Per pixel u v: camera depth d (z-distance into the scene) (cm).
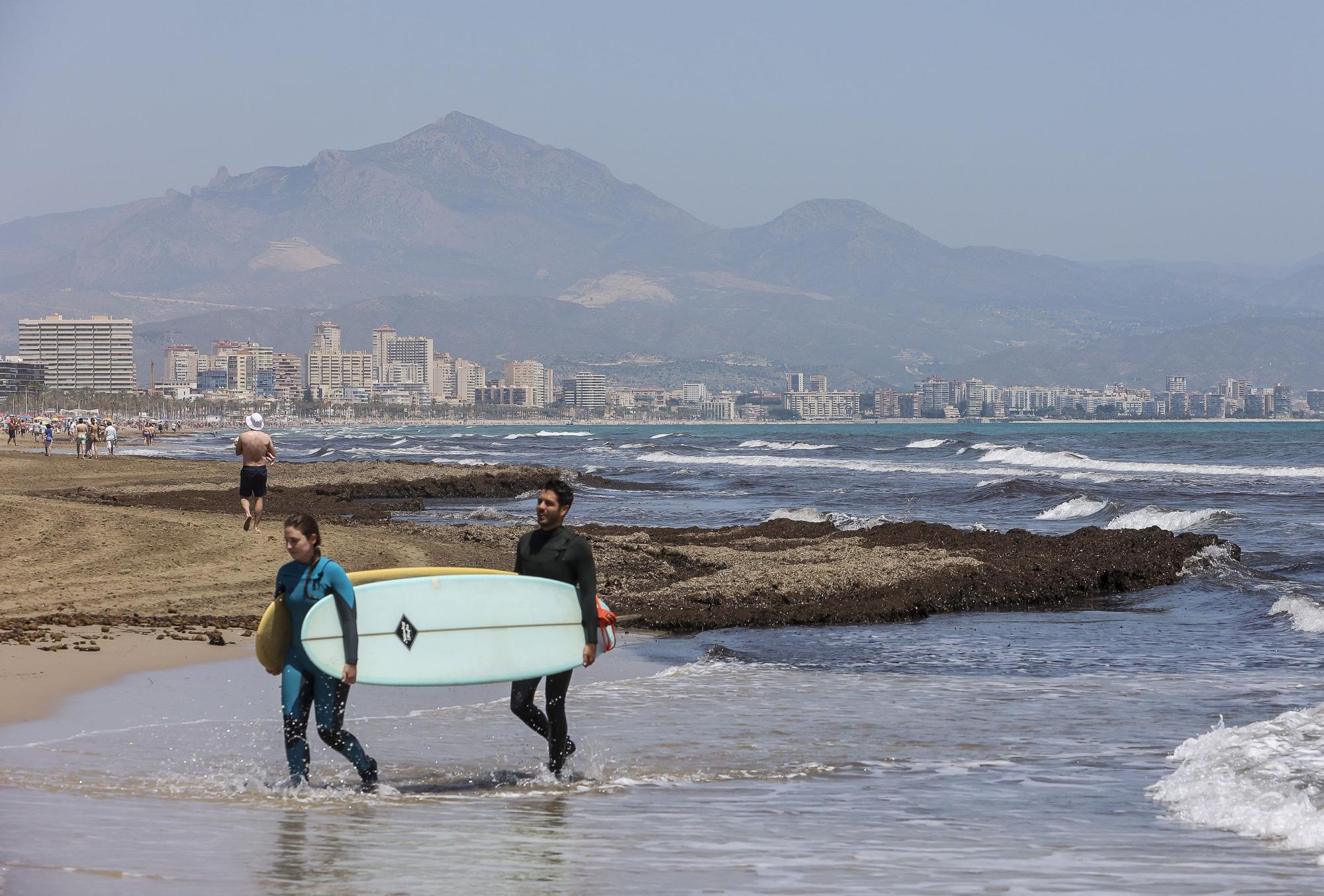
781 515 7338
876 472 13738
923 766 1916
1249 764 1770
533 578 1817
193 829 1454
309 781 1755
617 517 8006
